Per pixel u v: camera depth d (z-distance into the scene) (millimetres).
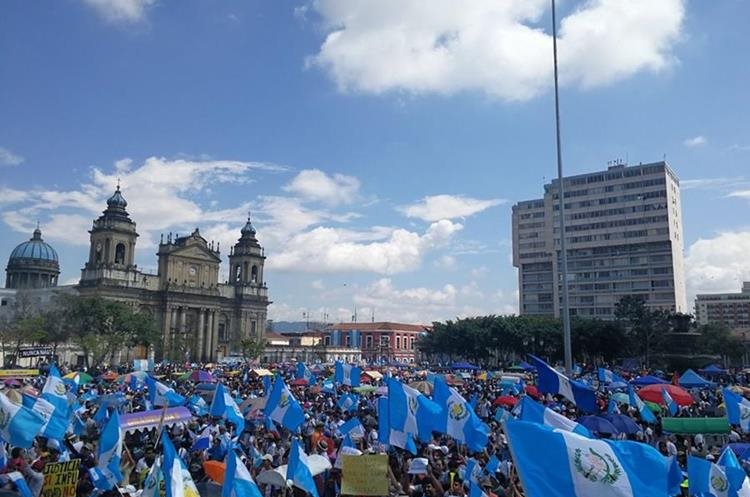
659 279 162375
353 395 37188
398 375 62594
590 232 172500
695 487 13750
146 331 111750
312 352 165625
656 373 71750
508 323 116750
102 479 16375
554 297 177125
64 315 105312
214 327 148500
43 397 22500
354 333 192625
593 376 59688
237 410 23656
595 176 173375
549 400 34000
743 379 71812
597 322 111000
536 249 181750
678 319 106312
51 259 156375
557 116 32906
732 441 23844
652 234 163625
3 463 17344
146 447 21594
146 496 12883
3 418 16656
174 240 146125
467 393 39844
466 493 15562
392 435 18656
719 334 112062
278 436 23750
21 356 74375
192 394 38469
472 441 18562
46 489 14961
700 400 38719
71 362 114438
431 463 17359
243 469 12312
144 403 32562
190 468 19016
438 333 128250
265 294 161625
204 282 148625
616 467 10156
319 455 18531
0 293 135000
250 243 160750
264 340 148500
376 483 14055
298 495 15578
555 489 10102
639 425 26156
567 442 10352
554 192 180250
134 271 134875
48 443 20172
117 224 133625
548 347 111812
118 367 88750
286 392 22031
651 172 165250
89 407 32031
